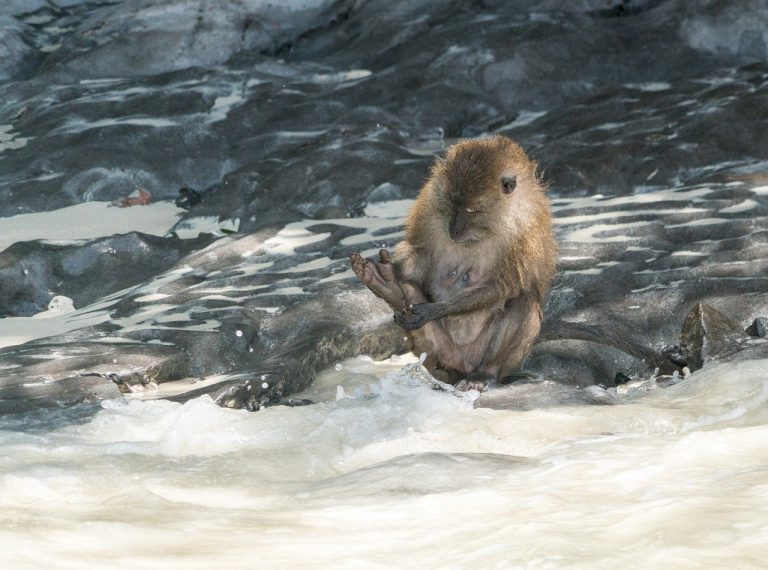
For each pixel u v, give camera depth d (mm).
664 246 17281
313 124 25797
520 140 23922
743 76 25609
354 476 8977
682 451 8984
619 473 8445
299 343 14344
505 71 26781
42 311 18047
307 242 18797
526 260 12883
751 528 6805
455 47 27766
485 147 12812
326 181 21641
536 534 6875
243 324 15164
